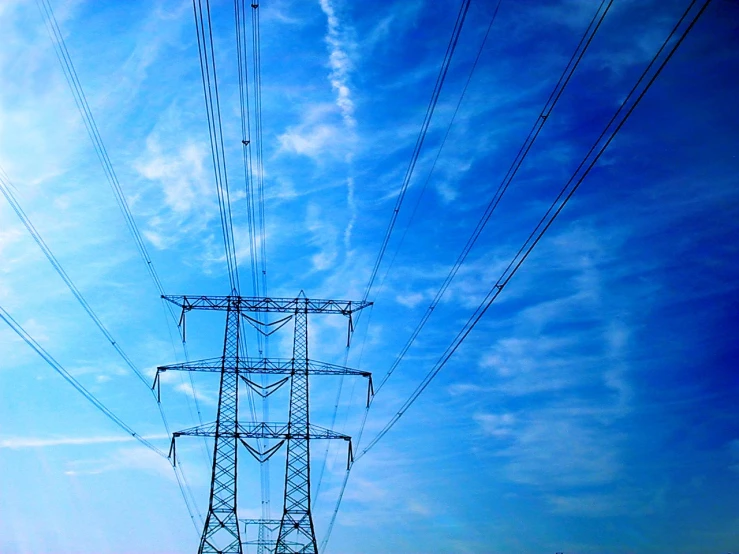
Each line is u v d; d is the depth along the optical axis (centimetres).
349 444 4328
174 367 4281
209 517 3950
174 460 4234
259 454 4191
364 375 4450
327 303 4531
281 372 4384
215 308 4431
